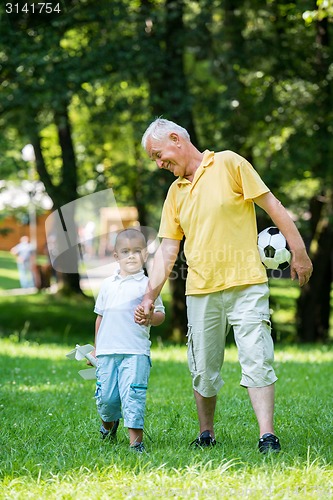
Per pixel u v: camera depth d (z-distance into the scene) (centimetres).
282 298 4409
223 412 1189
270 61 2994
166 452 870
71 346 2380
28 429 1040
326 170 3059
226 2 2978
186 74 3152
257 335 886
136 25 2823
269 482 730
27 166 3781
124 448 901
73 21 2694
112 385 927
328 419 1109
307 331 3384
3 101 2731
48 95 2702
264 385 886
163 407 1249
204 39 2914
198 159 924
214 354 927
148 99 2925
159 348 2378
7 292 5091
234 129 3091
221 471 761
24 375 1691
